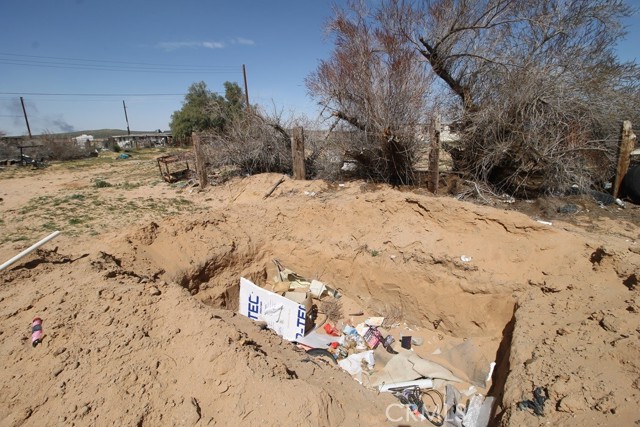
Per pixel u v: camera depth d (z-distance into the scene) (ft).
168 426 12.26
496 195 32.99
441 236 26.05
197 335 15.76
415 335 24.56
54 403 12.32
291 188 40.60
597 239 23.50
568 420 12.07
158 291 18.66
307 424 12.60
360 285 27.94
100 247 24.21
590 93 31.60
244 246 30.14
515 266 22.94
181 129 118.93
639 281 17.95
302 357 19.89
